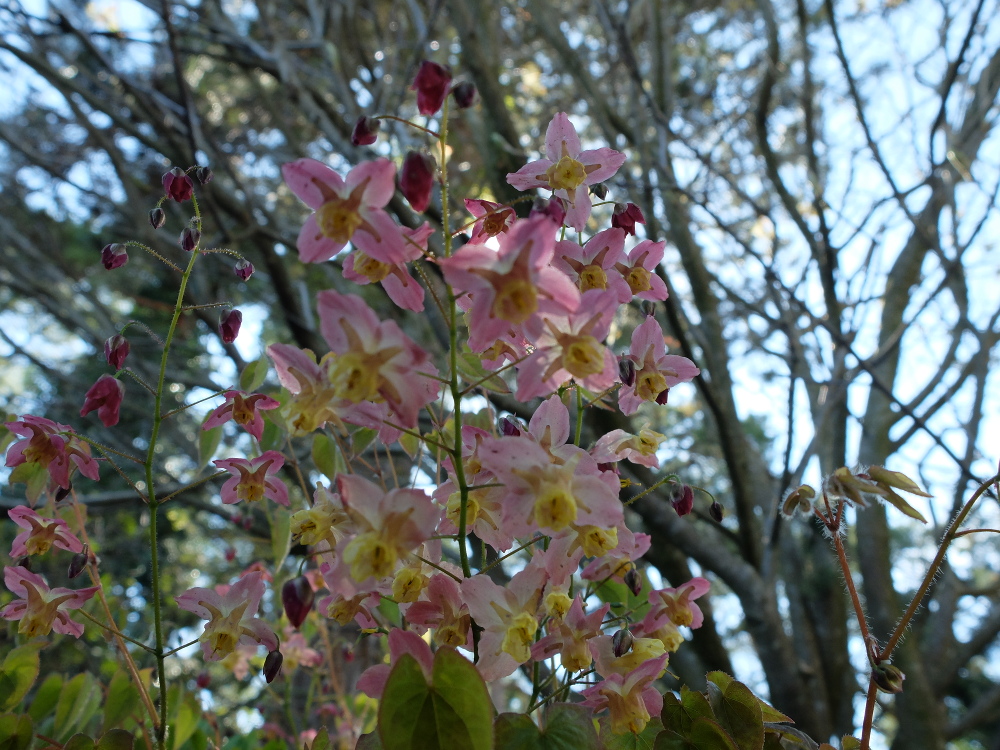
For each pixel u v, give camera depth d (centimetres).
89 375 870
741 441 463
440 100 124
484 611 125
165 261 162
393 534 115
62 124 761
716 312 493
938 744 488
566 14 627
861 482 122
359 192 124
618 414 337
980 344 553
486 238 144
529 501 121
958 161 504
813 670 468
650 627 149
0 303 898
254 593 150
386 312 568
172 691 201
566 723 118
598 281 145
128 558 739
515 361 137
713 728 129
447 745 103
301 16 685
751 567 437
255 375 199
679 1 706
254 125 767
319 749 133
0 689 171
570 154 162
